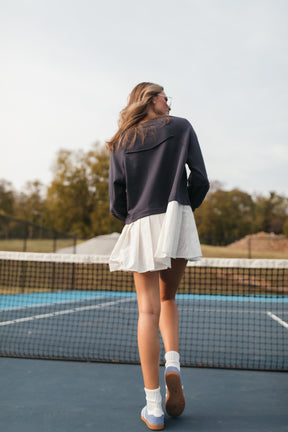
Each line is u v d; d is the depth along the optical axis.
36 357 3.09
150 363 1.80
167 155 1.90
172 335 1.99
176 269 2.02
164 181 1.89
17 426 1.81
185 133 1.93
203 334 4.83
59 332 4.85
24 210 52.47
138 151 1.92
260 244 29.83
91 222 45.53
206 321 6.23
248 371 2.77
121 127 2.02
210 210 48.44
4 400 2.15
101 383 2.46
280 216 49.00
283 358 3.27
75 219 45.38
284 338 4.66
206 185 1.92
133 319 6.28
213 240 23.97
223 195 48.88
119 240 1.98
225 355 3.55
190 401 2.15
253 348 3.94
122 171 1.96
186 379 2.56
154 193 1.88
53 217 46.72
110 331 4.98
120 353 3.57
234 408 2.05
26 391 2.30
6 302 8.70
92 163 46.03
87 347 3.86
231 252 24.00
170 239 1.76
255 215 49.19
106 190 45.16
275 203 49.34
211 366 2.86
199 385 2.44
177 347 1.96
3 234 21.72
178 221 1.85
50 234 21.64
